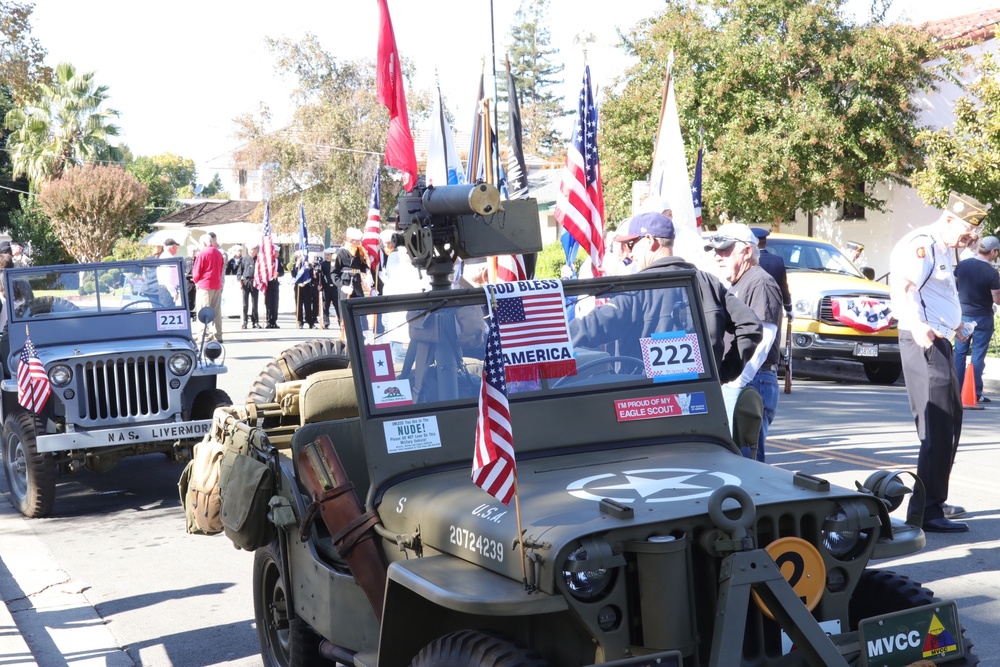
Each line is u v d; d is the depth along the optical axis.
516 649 3.17
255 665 5.50
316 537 4.46
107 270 10.25
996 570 6.36
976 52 25.02
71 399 9.12
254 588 5.31
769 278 6.97
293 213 45.59
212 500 5.10
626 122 25.78
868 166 23.72
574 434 4.14
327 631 4.22
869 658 3.33
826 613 3.46
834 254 16.89
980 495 8.19
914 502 4.24
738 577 3.14
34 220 53.09
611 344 4.34
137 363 9.41
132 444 9.26
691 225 9.02
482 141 9.80
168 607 6.49
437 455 4.03
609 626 3.17
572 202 8.82
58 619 6.32
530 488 3.68
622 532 3.20
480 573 3.35
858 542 3.53
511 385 4.14
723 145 23.80
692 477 3.71
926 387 6.98
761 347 6.75
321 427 4.44
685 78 24.39
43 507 8.87
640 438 4.25
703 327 4.51
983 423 11.70
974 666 3.50
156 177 72.19
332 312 28.55
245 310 26.98
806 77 24.30
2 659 5.46
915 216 25.16
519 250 4.68
